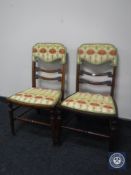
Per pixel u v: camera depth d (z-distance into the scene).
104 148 1.77
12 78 2.52
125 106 2.07
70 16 1.99
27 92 1.89
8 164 1.58
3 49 2.43
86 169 1.53
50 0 2.02
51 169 1.53
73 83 2.17
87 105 1.59
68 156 1.67
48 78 2.09
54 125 1.74
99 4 1.86
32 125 2.13
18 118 1.92
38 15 2.12
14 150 1.74
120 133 2.00
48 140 1.88
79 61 1.92
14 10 2.21
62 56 1.96
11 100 1.78
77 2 1.92
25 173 1.49
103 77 2.03
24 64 2.38
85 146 1.79
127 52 1.89
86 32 1.98
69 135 1.96
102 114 1.52
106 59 1.85
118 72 1.98
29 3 2.11
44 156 1.67
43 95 1.81
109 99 1.73
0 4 2.25
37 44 2.04
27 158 1.64
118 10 1.82
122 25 1.84
